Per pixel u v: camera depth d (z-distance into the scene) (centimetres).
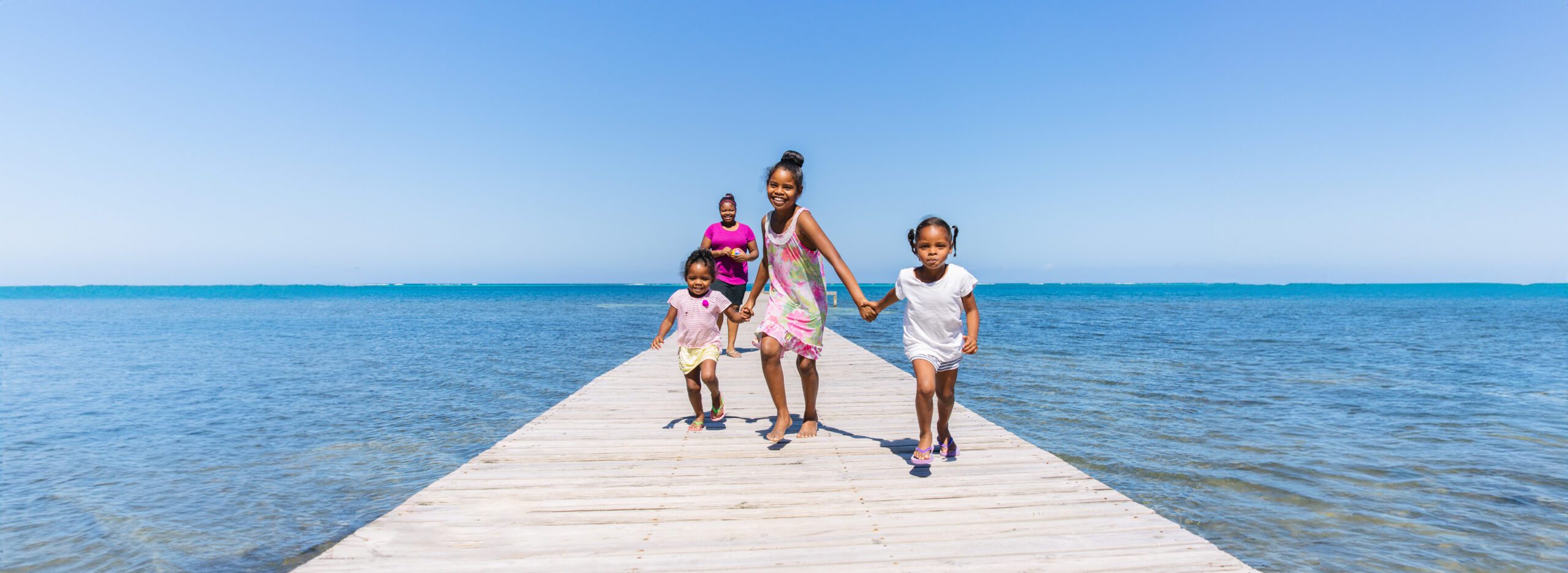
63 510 518
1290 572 382
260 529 480
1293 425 777
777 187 361
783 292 389
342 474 619
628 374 699
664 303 7069
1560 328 2641
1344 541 427
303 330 2764
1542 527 448
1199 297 10800
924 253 313
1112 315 3809
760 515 282
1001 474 339
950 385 348
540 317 3844
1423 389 1052
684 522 275
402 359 1609
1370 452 652
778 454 379
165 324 3384
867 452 384
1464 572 380
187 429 816
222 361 1561
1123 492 530
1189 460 625
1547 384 1100
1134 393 1015
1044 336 2156
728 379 668
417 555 240
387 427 827
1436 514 474
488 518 278
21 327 3111
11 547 444
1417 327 2750
